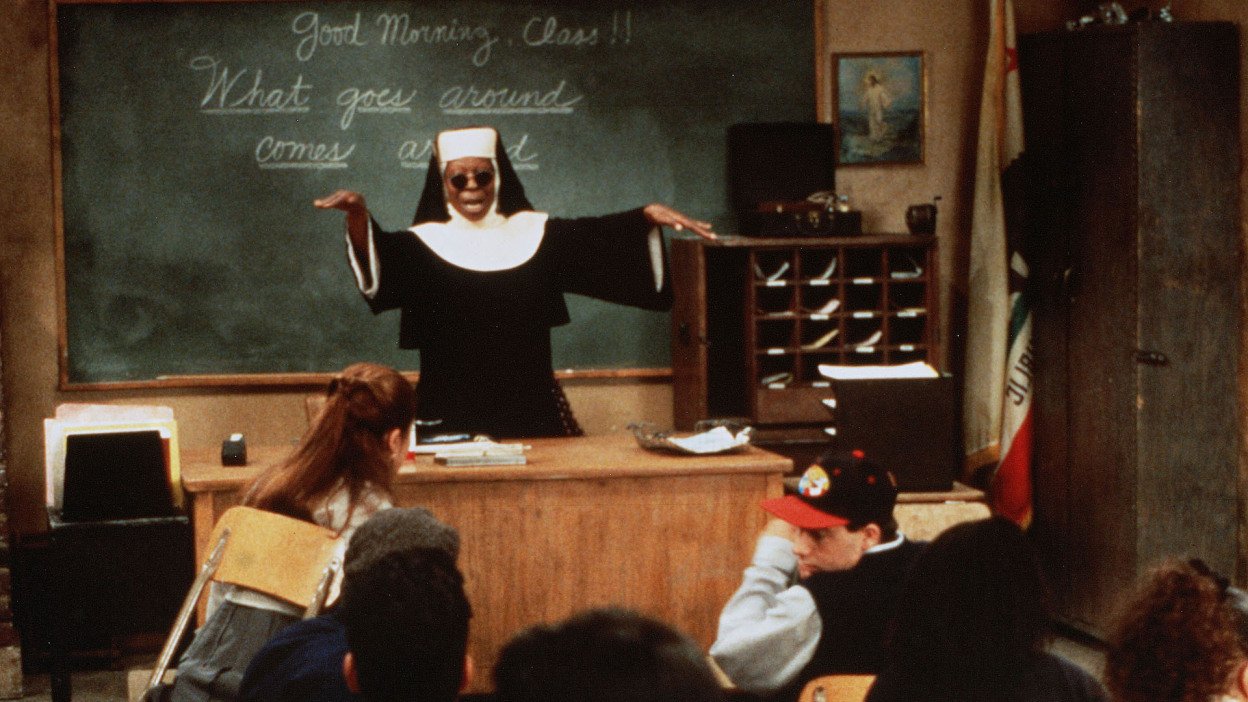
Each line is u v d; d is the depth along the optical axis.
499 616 8.15
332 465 5.83
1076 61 10.45
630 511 8.20
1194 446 10.14
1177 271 10.03
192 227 11.16
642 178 11.50
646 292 9.94
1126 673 4.05
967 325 11.48
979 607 3.62
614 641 2.30
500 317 9.98
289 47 11.16
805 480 5.43
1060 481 10.88
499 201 10.08
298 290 11.30
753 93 11.55
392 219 11.34
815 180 11.34
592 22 11.38
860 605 5.25
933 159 11.83
